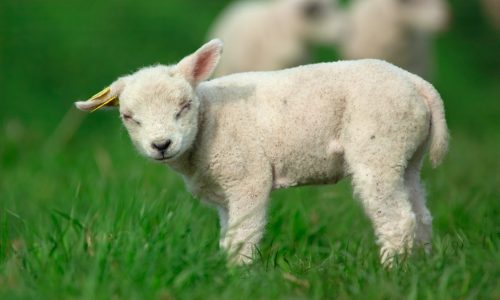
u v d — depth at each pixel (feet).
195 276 32.30
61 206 48.03
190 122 35.55
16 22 106.11
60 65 99.45
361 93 35.70
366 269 34.12
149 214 38.70
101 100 36.81
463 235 37.58
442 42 119.75
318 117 36.09
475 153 64.95
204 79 36.27
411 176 37.86
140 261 32.32
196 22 110.32
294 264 35.99
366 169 35.55
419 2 81.05
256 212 36.35
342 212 44.45
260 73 37.73
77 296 30.63
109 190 47.57
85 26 106.32
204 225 41.39
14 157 68.64
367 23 82.74
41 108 92.73
